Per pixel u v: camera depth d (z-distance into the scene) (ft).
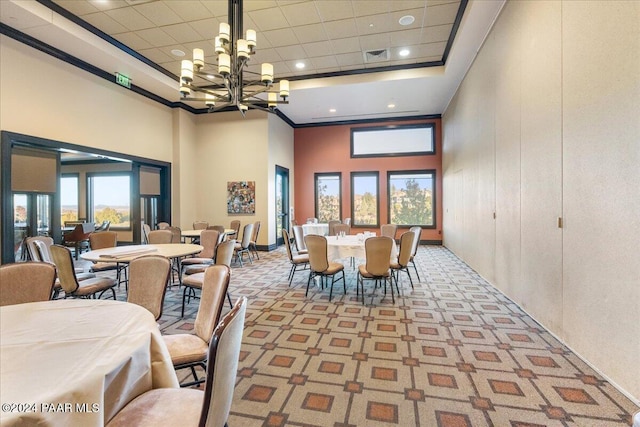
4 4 12.80
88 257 11.27
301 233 20.93
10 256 14.57
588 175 7.93
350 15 15.24
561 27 9.08
